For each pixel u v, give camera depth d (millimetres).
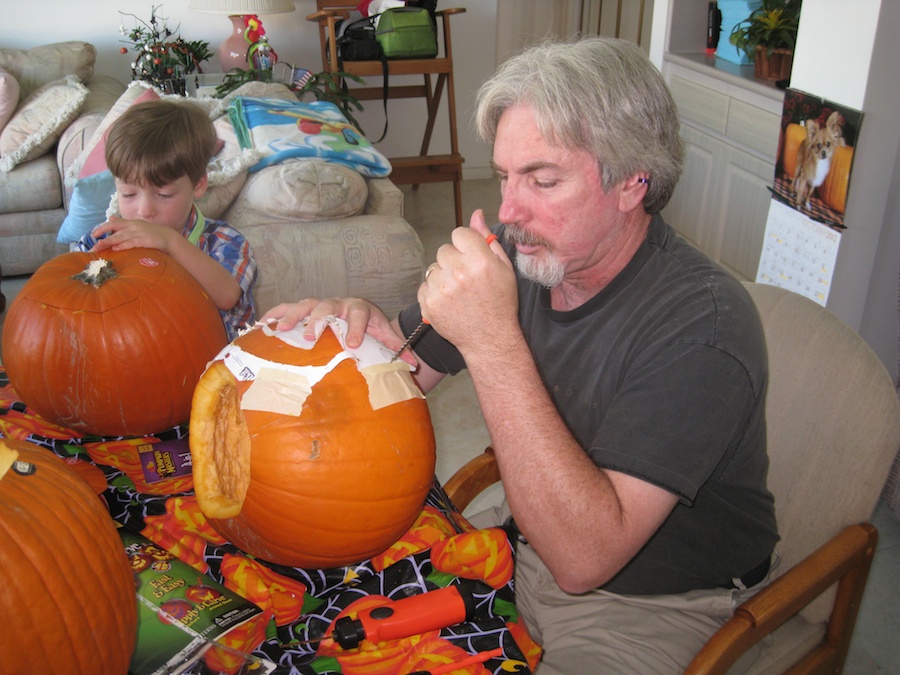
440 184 4922
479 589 802
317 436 758
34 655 606
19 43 4156
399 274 2402
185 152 1360
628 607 1016
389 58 3895
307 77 3764
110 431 1024
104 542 674
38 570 612
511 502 835
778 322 1088
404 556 839
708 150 3164
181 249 1225
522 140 833
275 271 2277
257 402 781
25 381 981
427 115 4809
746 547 997
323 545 782
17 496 642
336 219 2406
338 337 843
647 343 889
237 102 2881
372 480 764
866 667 1626
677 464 804
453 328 818
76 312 964
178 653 692
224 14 4219
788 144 2076
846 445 1008
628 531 799
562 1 4852
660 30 3359
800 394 1048
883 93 1796
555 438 812
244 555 845
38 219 3365
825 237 1972
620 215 896
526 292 1076
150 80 3900
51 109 3445
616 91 821
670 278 919
